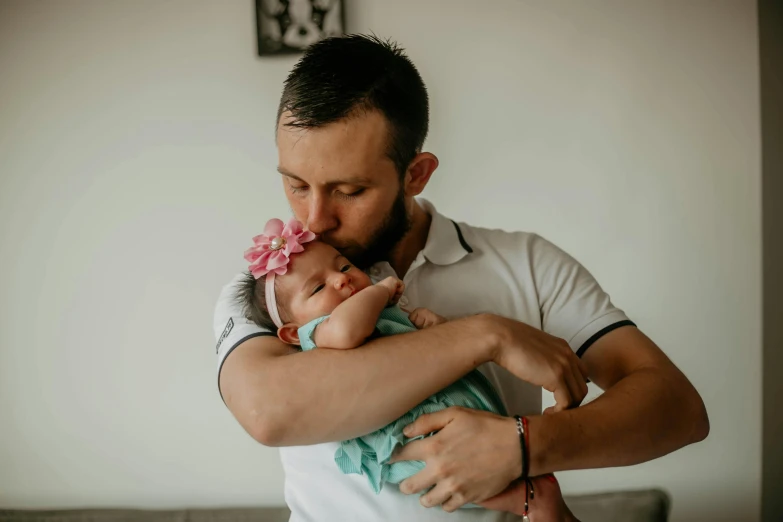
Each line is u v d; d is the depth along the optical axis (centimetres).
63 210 234
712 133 226
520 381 129
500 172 230
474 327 106
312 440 103
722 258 229
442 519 112
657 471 235
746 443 231
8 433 239
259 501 239
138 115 231
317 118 108
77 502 240
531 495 108
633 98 227
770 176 233
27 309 236
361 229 118
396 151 116
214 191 232
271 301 123
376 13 226
